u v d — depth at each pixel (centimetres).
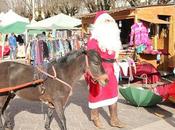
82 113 959
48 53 2164
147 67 1419
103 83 691
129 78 1365
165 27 1711
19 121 872
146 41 1536
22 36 3011
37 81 693
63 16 2325
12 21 2636
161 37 1714
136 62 1473
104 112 968
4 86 732
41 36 2244
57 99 688
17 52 2970
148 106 1019
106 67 798
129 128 818
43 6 4147
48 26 2277
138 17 1593
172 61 1661
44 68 708
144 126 833
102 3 2869
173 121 878
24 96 724
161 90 993
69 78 691
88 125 845
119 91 1072
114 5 2780
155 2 2480
